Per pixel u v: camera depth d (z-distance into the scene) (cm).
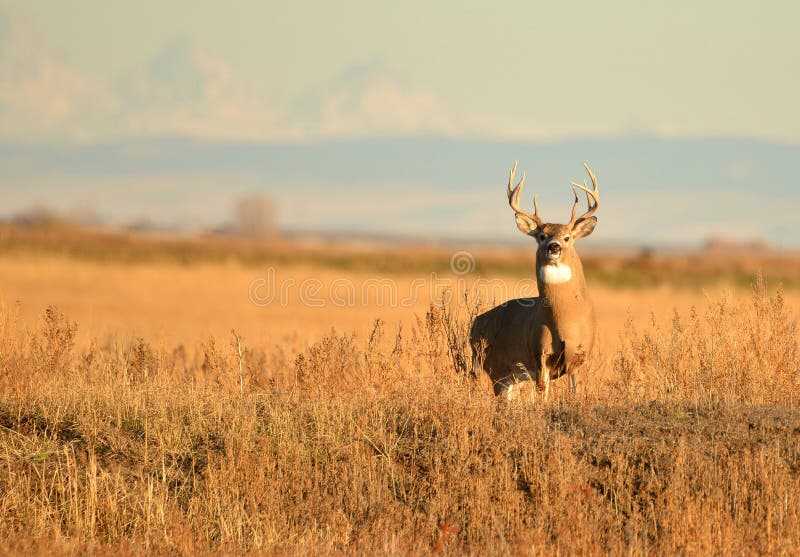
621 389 4506
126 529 3641
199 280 15988
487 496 3619
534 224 5056
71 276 15438
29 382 4709
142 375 4928
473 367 5162
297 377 4712
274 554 3353
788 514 3491
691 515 3447
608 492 3656
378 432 4016
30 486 3803
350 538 3566
